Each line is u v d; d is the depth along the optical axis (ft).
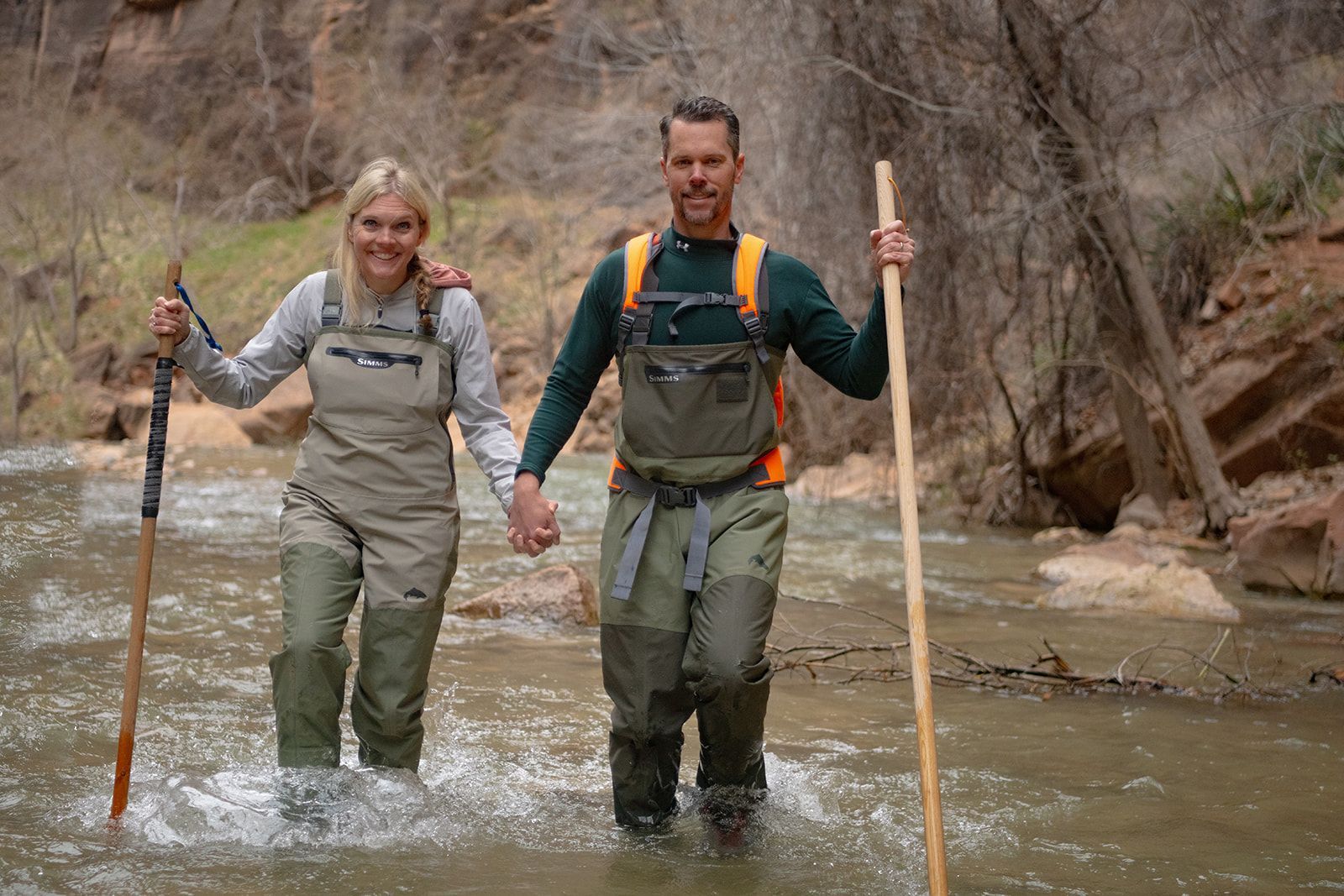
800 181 42.22
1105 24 35.40
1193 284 43.70
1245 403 38.81
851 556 31.71
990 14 35.32
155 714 13.16
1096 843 10.28
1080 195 35.50
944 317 38.96
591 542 32.32
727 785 10.75
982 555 33.14
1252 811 11.28
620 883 8.98
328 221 124.67
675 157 10.34
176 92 132.36
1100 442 41.11
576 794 11.29
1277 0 34.42
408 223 10.86
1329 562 25.95
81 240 120.98
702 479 10.23
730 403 10.25
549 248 107.24
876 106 37.86
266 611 19.88
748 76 44.04
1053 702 16.07
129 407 87.15
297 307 11.34
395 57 127.65
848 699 16.06
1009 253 39.91
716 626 9.84
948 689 16.80
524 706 14.61
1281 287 40.45
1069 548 31.09
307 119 130.41
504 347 98.48
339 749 10.61
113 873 8.59
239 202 127.03
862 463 51.11
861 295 41.98
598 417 81.10
